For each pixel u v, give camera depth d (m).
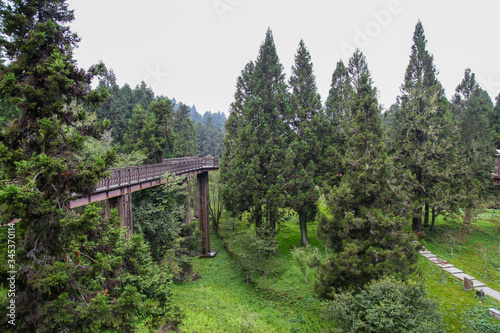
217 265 24.16
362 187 15.83
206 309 15.51
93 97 8.00
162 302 13.37
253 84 26.94
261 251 21.09
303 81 27.75
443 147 26.16
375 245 15.24
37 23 7.32
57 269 6.57
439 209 25.88
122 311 7.39
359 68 27.55
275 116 25.77
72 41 8.29
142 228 18.00
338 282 15.09
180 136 45.56
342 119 27.39
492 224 29.36
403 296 11.52
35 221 6.77
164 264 17.61
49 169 6.47
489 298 16.03
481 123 32.34
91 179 7.25
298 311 16.92
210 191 34.41
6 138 7.05
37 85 7.39
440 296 16.56
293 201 23.59
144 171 15.47
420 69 29.47
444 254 22.86
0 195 5.48
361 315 11.90
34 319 6.52
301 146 24.78
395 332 10.58
